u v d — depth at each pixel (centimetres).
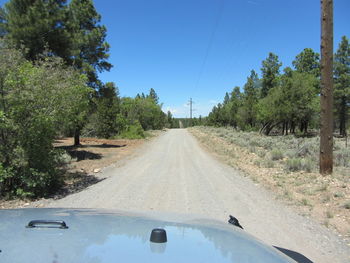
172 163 1334
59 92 775
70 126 945
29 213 233
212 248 174
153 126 7069
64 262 139
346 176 838
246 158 1392
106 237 178
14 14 1348
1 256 143
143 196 711
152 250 161
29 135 707
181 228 215
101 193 745
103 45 2023
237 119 4953
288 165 1027
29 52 1328
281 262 172
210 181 901
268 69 5228
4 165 687
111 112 2706
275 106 3331
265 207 610
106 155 1661
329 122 866
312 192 702
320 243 422
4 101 693
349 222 505
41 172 717
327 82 859
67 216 226
